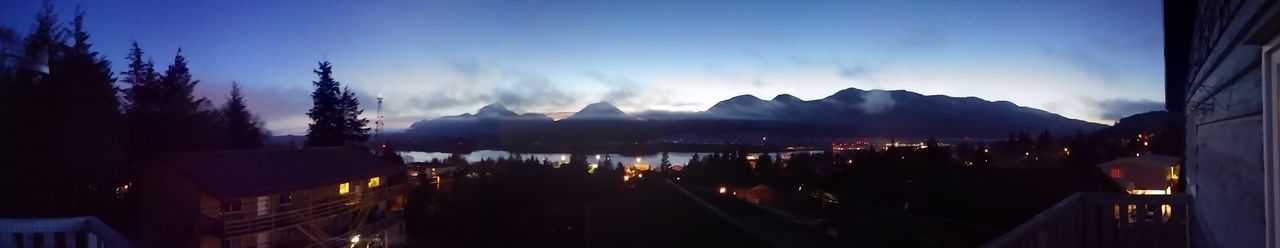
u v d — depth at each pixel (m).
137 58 26.12
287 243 20.50
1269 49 3.04
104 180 20.31
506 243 19.47
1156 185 25.48
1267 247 3.18
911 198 9.66
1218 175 4.91
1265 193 3.19
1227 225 4.50
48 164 17.66
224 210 19.16
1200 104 5.96
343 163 24.59
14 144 16.77
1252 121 3.66
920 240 6.30
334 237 22.42
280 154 22.70
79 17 20.36
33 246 3.99
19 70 16.47
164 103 26.45
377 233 25.20
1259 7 3.16
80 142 18.78
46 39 18.45
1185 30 7.09
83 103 19.47
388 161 28.28
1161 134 31.64
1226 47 4.36
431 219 30.75
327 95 39.47
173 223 19.38
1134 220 6.47
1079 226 5.57
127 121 24.36
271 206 20.36
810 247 2.54
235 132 31.06
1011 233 4.90
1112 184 11.79
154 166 20.12
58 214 18.45
